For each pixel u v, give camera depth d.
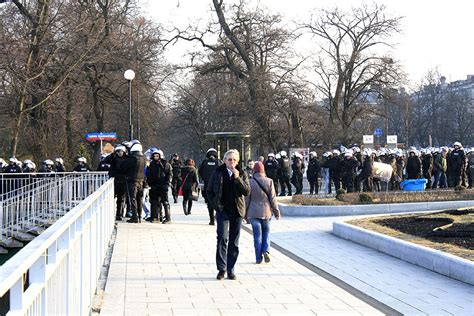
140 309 8.43
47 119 39.41
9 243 21.55
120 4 42.88
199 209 26.77
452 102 76.94
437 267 11.78
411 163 29.95
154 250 14.11
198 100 64.00
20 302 3.27
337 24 49.22
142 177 19.33
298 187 33.31
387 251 14.12
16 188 23.52
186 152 86.00
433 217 16.78
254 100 45.75
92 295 8.66
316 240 16.64
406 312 8.65
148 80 46.41
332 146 49.09
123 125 50.94
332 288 10.07
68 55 37.50
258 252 12.55
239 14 45.97
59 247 5.07
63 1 36.91
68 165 39.66
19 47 33.38
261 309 8.55
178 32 47.03
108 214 14.40
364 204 23.52
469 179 33.78
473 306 9.05
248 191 10.75
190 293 9.55
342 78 49.16
